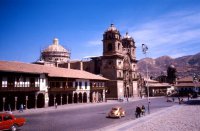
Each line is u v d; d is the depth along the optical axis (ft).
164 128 71.87
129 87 313.73
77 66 287.28
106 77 282.15
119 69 282.77
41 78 158.40
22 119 74.08
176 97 323.37
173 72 504.43
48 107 159.12
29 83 148.77
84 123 89.25
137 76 351.46
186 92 339.36
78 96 199.93
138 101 240.53
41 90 157.28
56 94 175.42
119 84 279.28
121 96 280.31
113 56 279.28
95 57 299.99
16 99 138.72
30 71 147.95
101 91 240.73
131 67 324.60
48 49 324.19
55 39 335.47
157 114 116.57
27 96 145.59
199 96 311.27
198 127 72.59
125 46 332.19
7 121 68.28
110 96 276.82
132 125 79.97
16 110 138.31
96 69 300.81
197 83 364.79
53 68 191.42
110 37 284.61
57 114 120.37
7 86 134.31
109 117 107.65
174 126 75.51
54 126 81.82
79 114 120.47
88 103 204.23
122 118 104.94
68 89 182.70
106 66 284.00
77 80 198.80
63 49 329.93
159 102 221.25
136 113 110.73
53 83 170.91
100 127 79.66
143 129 70.79
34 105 155.02
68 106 167.22
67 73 192.95
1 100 139.03
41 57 328.49
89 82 218.38
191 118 95.14
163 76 516.73
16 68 143.64
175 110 134.41
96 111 136.56
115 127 75.77
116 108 108.99
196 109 134.92
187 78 382.83
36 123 88.74
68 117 107.86
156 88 385.91
